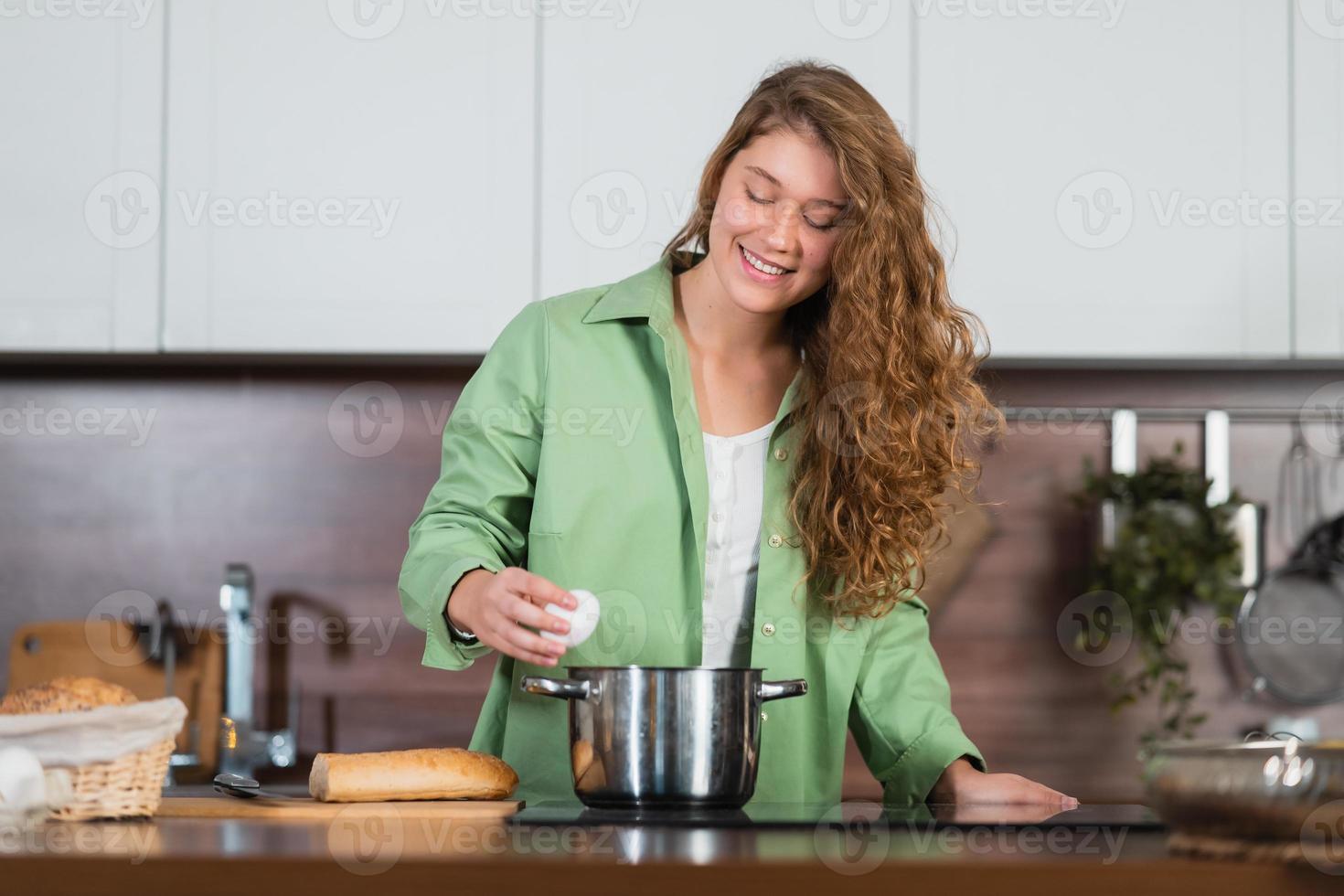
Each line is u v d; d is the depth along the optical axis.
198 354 2.58
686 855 0.88
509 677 1.61
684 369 1.59
